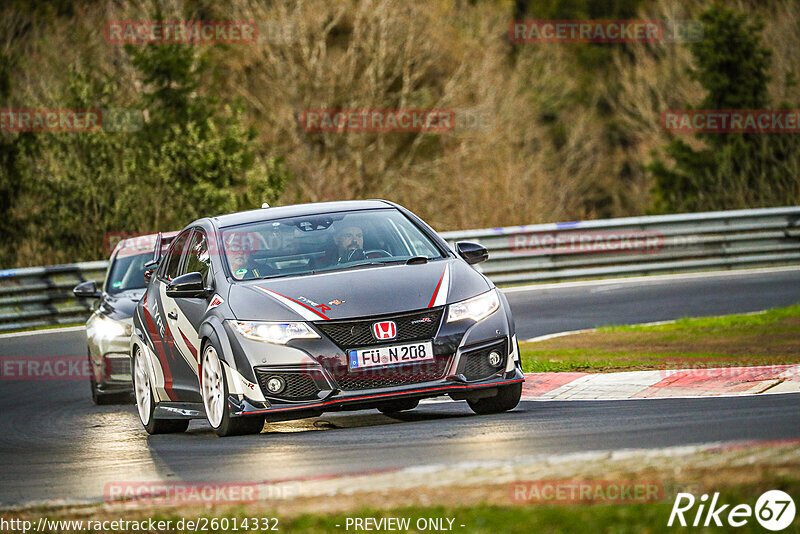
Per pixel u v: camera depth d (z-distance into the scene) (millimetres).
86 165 102000
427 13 160000
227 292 29266
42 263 98688
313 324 27234
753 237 78062
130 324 41781
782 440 20891
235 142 104938
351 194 151500
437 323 27594
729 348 44062
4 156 101000
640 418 26375
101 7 150375
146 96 110125
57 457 29984
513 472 19531
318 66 151375
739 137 124688
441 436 25594
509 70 175125
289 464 23672
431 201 156625
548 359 43469
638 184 180500
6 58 115250
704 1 172000
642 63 182500
